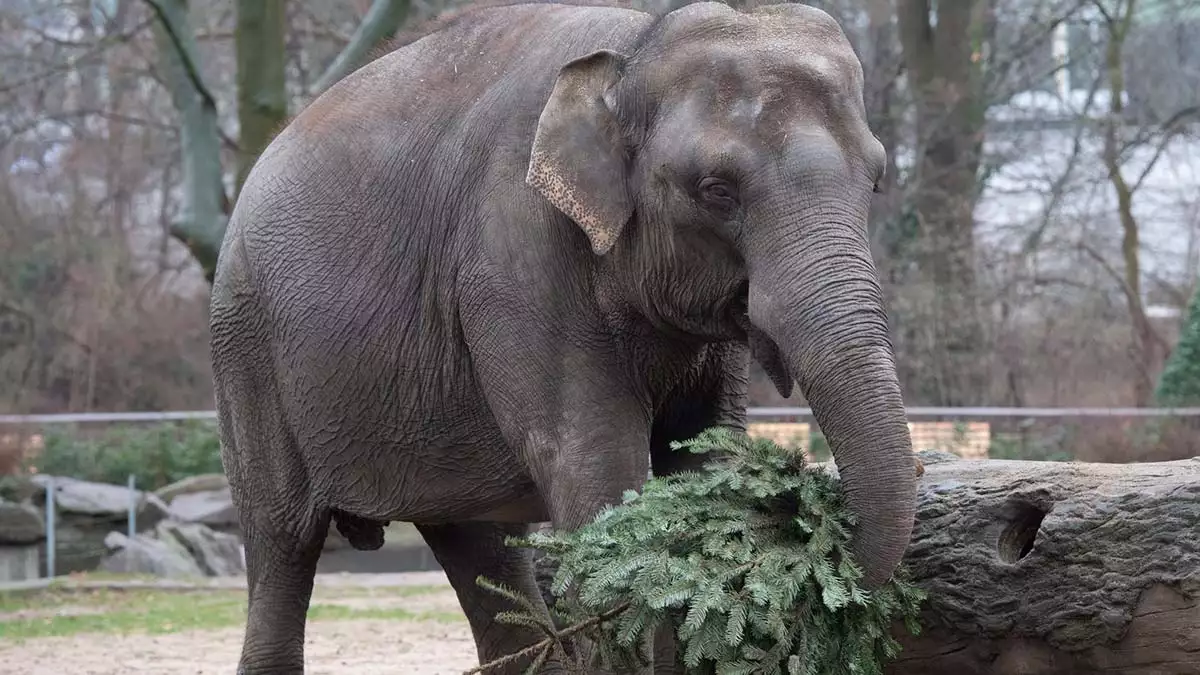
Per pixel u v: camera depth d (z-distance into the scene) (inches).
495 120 384.8
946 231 1736.0
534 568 481.7
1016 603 345.1
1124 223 1862.7
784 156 319.0
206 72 2177.7
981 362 1640.0
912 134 1831.9
